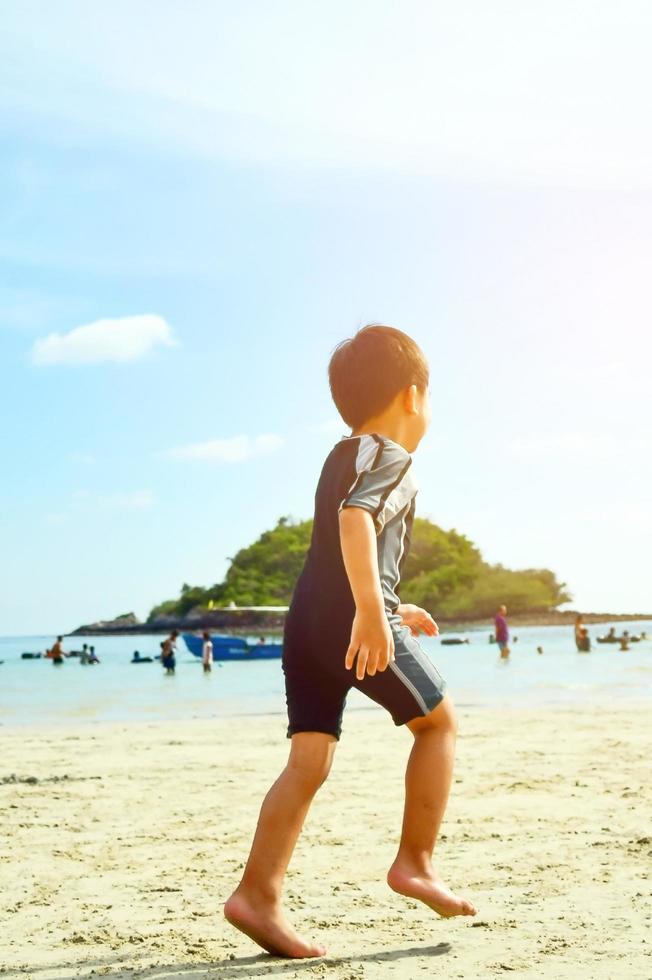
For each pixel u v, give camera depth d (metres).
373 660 2.48
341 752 8.09
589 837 4.24
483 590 161.12
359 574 2.49
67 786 6.48
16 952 2.76
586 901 3.15
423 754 2.65
